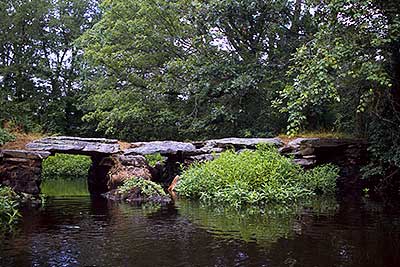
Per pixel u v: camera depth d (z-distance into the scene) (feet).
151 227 20.27
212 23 47.91
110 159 38.96
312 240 17.34
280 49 48.73
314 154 37.04
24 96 73.26
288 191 30.83
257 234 18.56
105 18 55.88
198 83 48.96
